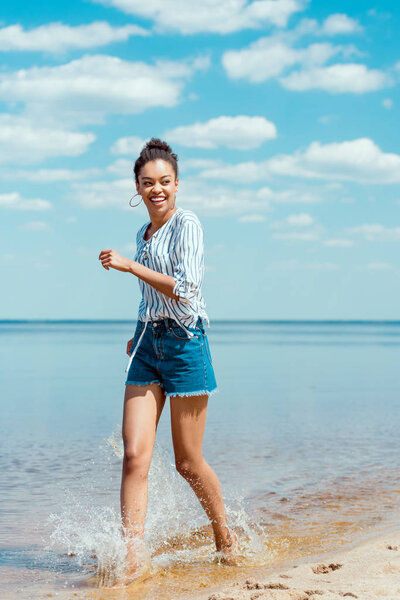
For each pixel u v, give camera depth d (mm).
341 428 9164
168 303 3600
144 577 3465
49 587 3350
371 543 3898
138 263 3680
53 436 8367
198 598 3119
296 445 7711
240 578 3451
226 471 6246
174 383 3643
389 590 3025
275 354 37656
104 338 74062
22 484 5664
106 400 12938
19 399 13078
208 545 4090
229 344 57250
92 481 5820
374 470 6316
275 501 5152
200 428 3746
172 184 3828
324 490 5504
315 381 18281
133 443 3543
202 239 3730
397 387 16281
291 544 4051
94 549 3969
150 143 3859
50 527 4430
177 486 5480
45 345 50312
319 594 2998
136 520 3496
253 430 8945
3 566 3699
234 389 15625
